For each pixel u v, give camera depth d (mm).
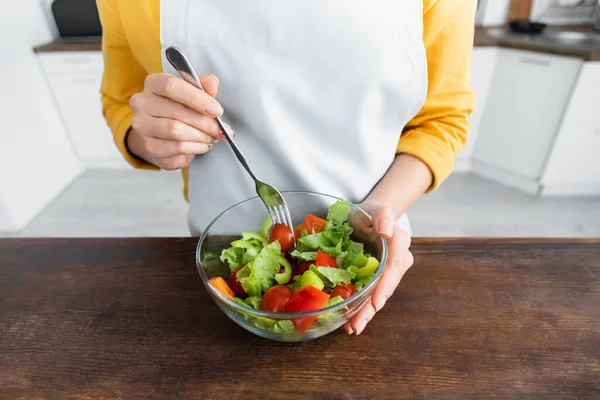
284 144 597
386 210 497
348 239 525
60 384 452
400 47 575
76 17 2273
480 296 541
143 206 2217
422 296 543
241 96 573
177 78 475
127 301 559
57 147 2369
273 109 580
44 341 506
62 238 687
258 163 640
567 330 491
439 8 606
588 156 1941
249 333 500
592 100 1757
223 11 534
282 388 437
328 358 466
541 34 2002
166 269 611
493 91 2045
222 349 482
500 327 497
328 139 627
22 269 627
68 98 2334
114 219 2117
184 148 498
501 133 2125
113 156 2555
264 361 466
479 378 438
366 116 610
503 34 2027
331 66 560
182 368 462
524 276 572
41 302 566
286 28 534
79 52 2172
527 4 2164
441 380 438
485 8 2170
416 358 462
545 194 2150
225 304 424
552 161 1978
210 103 462
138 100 508
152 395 435
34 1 2229
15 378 462
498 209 2061
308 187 635
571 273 576
